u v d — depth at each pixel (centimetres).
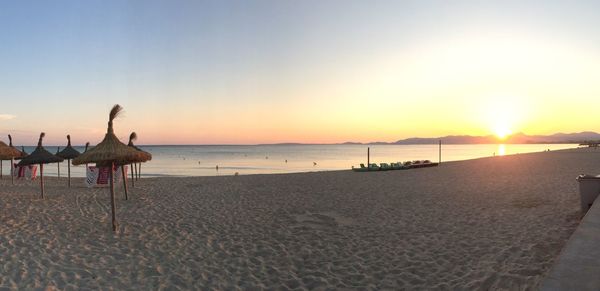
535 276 541
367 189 1586
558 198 1177
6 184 1978
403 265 644
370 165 2802
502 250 679
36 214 1083
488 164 2891
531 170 2248
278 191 1563
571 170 2170
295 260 689
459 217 988
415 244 760
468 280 558
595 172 2017
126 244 795
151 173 3975
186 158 8431
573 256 439
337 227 924
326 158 7950
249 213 1107
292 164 5831
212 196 1456
